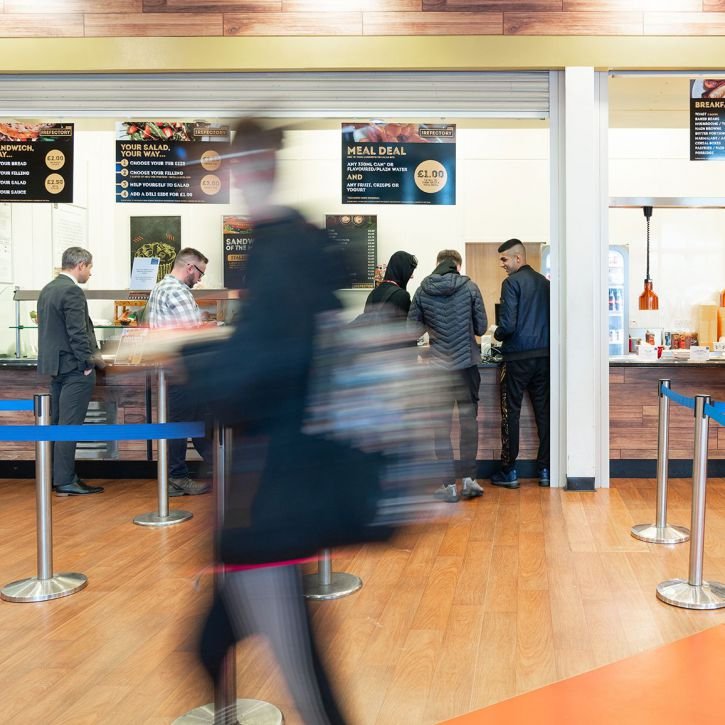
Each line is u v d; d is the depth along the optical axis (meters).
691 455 5.61
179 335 1.85
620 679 2.31
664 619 2.94
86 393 5.30
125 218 8.59
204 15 5.30
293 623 1.92
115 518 4.62
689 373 5.55
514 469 5.43
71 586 3.32
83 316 5.20
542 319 5.34
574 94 5.21
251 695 2.33
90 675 2.50
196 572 3.56
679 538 4.00
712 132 5.30
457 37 5.25
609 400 5.55
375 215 8.26
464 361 5.00
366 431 1.81
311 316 1.80
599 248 5.37
